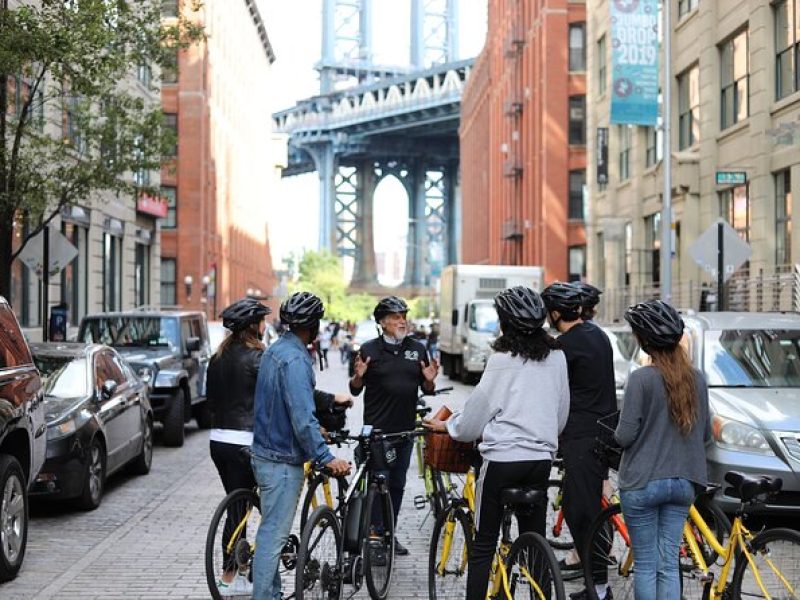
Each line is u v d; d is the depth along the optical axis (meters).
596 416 7.37
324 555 7.15
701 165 31.03
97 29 18.53
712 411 10.59
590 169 45.03
